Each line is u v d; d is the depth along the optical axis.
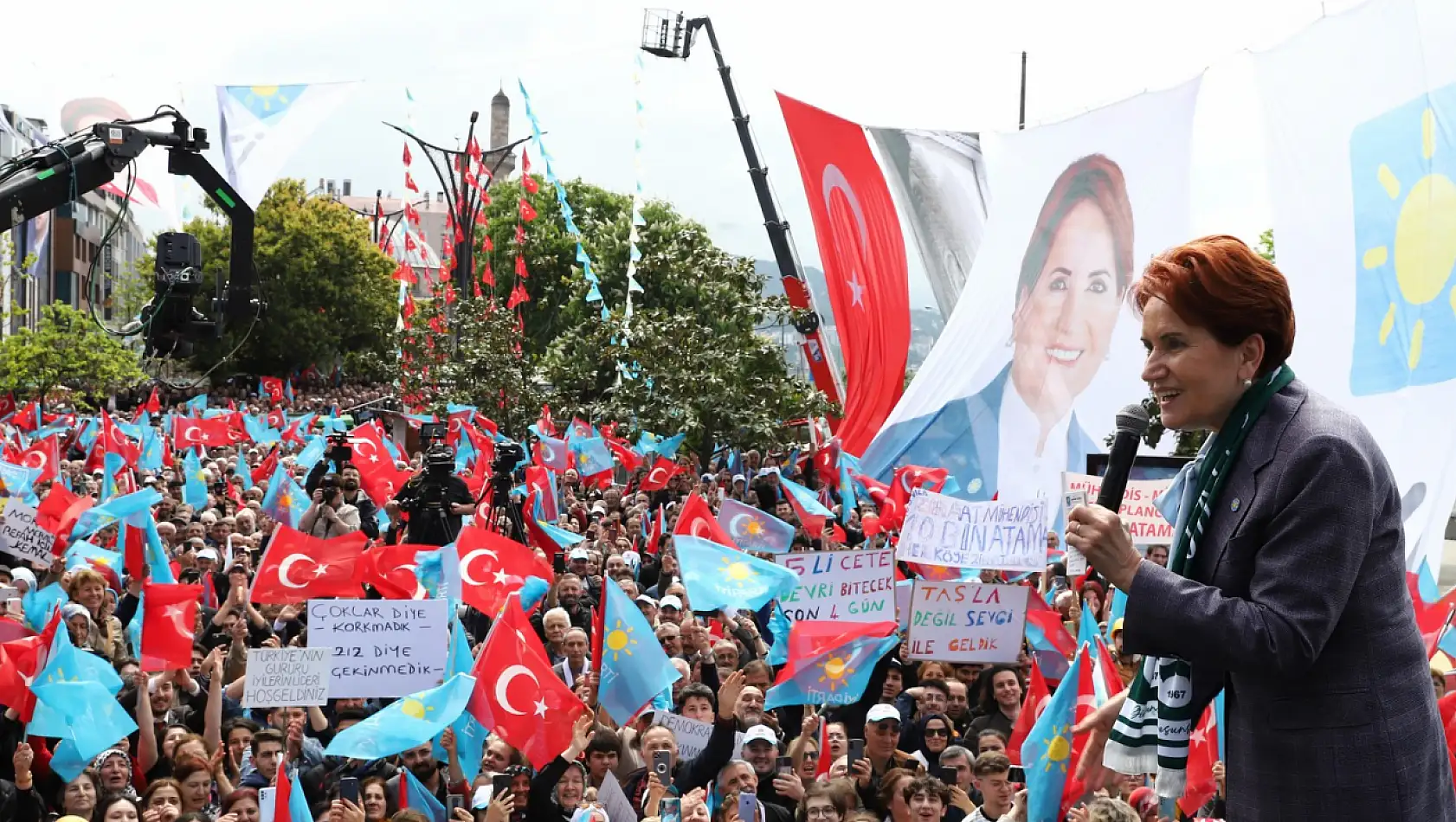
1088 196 29.48
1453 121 18.64
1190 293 2.89
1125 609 2.84
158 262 14.02
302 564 14.12
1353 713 2.77
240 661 13.27
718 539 15.97
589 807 9.61
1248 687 2.89
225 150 18.91
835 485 28.41
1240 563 2.87
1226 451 2.92
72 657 10.52
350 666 11.29
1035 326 29.67
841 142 34.44
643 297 42.31
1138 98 29.20
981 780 9.62
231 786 10.91
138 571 16.03
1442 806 2.84
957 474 29.92
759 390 34.56
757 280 36.44
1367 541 2.76
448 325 41.91
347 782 9.06
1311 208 20.25
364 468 24.52
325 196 88.12
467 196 44.38
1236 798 2.93
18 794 9.95
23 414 36.91
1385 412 18.97
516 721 10.29
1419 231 18.86
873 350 35.31
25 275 62.81
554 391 39.66
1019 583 12.86
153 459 28.39
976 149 34.47
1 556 17.22
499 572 14.17
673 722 11.25
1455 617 12.62
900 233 34.94
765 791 10.70
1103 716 3.58
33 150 13.80
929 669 13.02
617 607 11.38
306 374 88.88
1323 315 20.11
